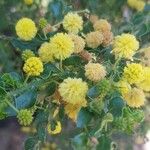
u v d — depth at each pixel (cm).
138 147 22
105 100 9
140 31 12
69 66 10
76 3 14
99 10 15
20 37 11
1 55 15
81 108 9
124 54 10
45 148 18
